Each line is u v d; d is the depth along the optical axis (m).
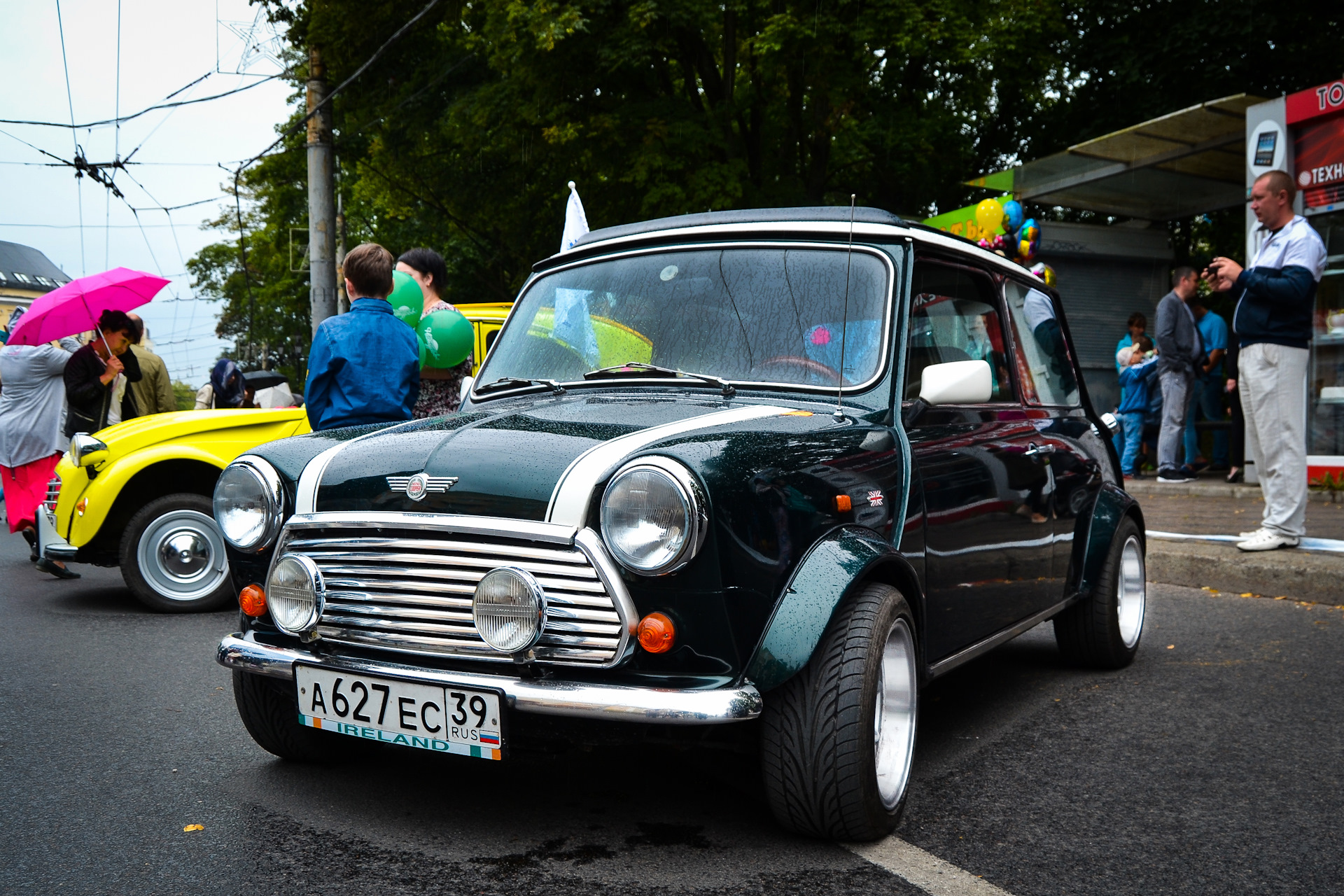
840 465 2.97
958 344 3.89
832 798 2.77
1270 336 6.62
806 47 15.29
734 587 2.61
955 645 3.60
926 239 3.74
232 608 6.63
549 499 2.65
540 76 16.56
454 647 2.73
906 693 3.10
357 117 21.25
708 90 17.67
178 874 2.73
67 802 3.26
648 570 2.55
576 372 3.80
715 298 3.71
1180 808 3.23
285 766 3.59
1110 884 2.70
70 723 4.14
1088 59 18.62
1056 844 2.96
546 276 4.21
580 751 3.66
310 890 2.64
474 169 21.02
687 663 2.62
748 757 3.62
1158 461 11.83
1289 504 6.82
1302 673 4.83
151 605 6.46
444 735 2.72
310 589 2.90
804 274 3.65
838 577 2.76
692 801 3.24
